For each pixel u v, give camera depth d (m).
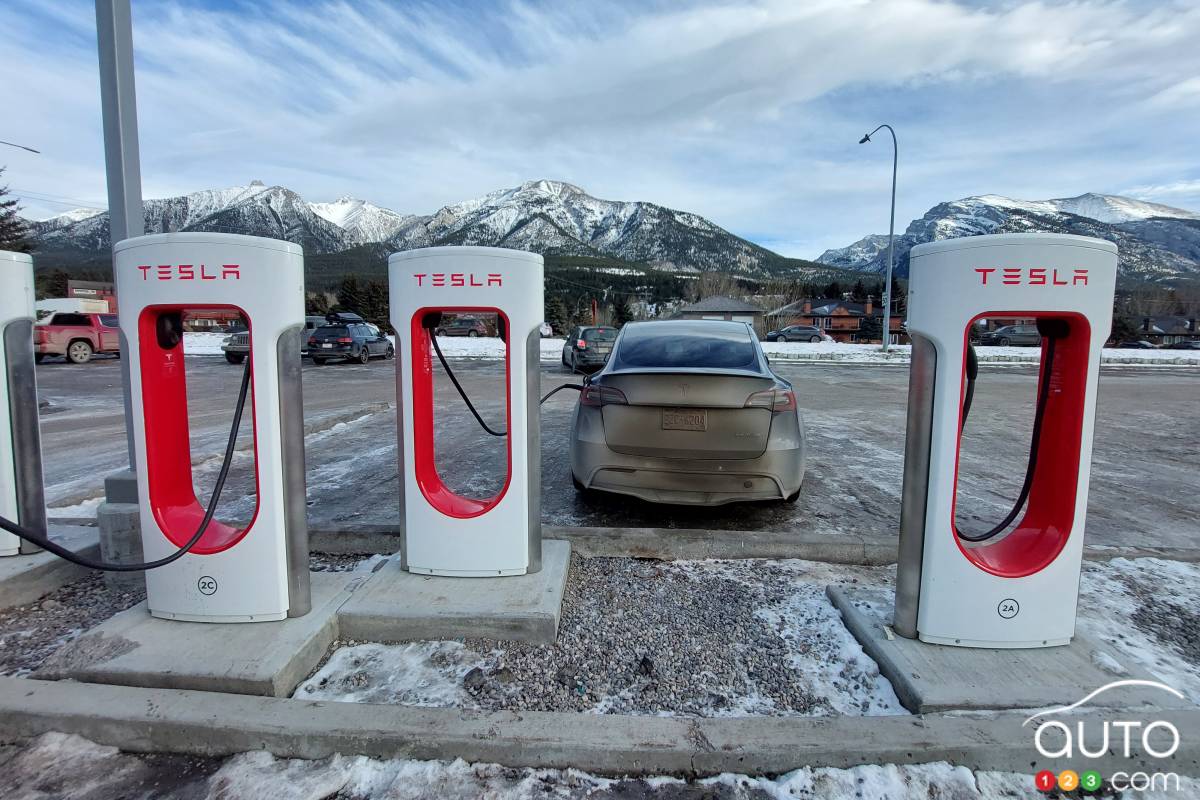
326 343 19.00
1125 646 2.71
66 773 2.00
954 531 2.50
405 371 3.00
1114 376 18.89
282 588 2.66
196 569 2.63
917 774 1.96
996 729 2.06
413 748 2.04
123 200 3.45
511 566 3.07
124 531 3.24
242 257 2.52
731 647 2.70
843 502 4.86
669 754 1.98
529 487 3.06
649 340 4.61
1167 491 5.48
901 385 14.68
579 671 2.52
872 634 2.64
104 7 3.35
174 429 2.84
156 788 1.94
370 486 5.28
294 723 2.08
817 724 2.09
